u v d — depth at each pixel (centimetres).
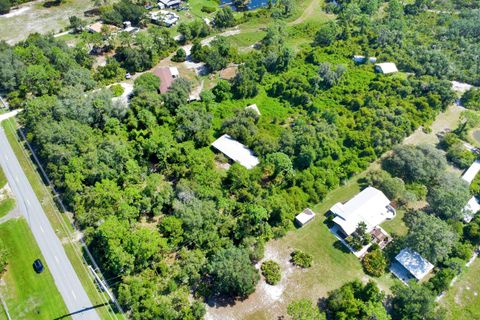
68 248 9206
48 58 14488
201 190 10050
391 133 12519
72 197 9956
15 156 11394
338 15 19962
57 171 10412
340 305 8194
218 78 15200
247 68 14600
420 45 17212
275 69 15612
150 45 15525
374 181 11288
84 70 13938
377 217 10331
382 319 7794
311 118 13200
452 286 9194
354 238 9769
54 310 8125
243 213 9944
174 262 9112
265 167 10806
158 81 13900
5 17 18050
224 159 11619
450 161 12350
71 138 10850
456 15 19688
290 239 9931
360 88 14575
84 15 18562
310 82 14612
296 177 11000
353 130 12812
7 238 9331
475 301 8944
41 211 9981
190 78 15088
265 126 12812
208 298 8606
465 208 10456
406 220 10519
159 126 12350
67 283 8575
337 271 9319
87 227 9481
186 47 16988
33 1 19462
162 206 10119
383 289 8975
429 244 9181
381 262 9325
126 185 10425
